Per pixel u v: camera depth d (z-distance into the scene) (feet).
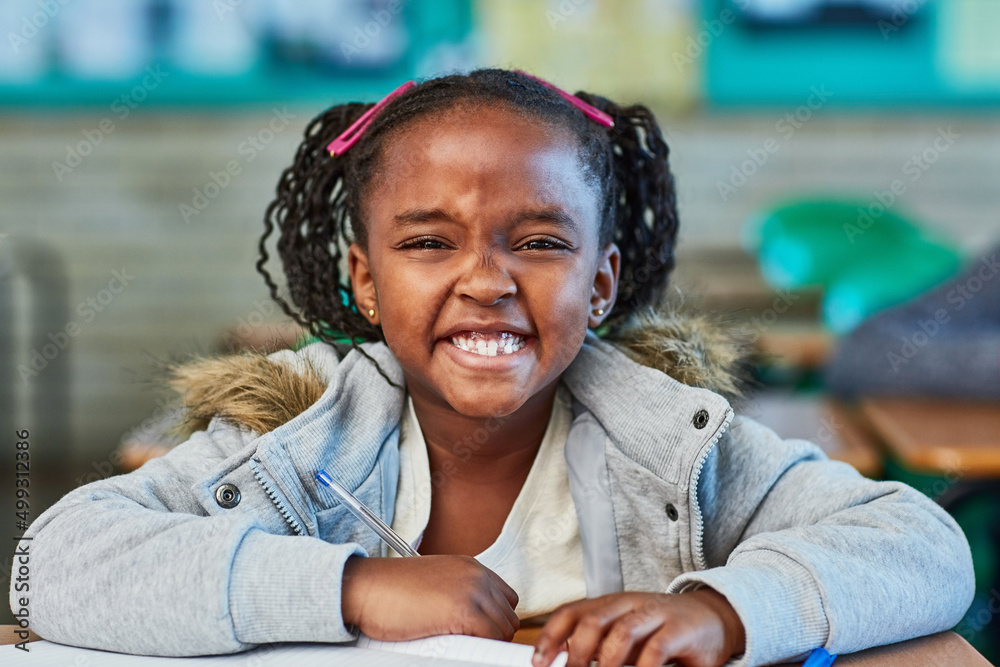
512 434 3.23
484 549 3.27
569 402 3.36
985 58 12.73
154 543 2.47
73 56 12.92
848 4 12.75
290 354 3.28
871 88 12.86
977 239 12.85
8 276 12.80
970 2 12.62
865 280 10.14
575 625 2.23
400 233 2.90
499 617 2.43
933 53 12.78
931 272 10.02
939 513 2.85
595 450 3.21
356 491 3.05
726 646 2.27
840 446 5.06
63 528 2.59
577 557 3.24
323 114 3.68
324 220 3.66
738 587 2.34
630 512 3.18
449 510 3.28
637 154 3.71
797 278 10.59
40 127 12.98
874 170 12.88
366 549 3.07
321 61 13.14
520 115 2.91
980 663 2.45
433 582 2.41
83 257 13.19
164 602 2.37
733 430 3.19
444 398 2.92
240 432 3.07
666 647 2.16
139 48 12.98
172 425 3.37
